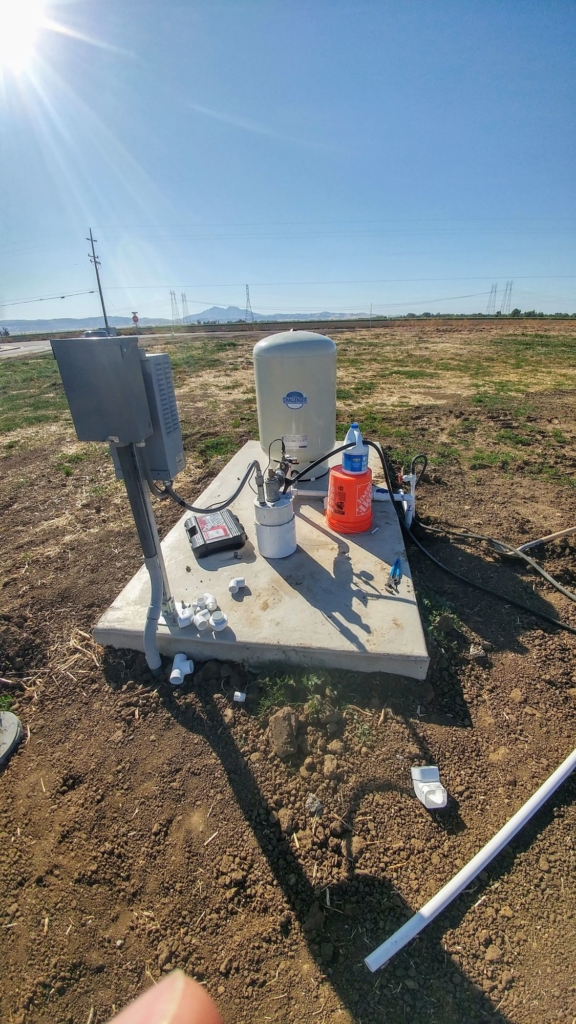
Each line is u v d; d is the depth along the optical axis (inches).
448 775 71.2
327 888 58.7
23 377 561.9
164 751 75.7
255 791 69.3
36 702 87.1
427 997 49.7
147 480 76.3
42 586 121.3
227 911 57.5
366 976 51.4
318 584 100.4
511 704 82.4
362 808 66.7
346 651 83.0
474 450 214.1
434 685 85.4
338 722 77.1
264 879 60.0
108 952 55.0
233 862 61.9
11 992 52.6
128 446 69.7
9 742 78.1
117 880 61.2
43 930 57.1
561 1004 48.6
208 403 337.1
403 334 970.7
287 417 131.7
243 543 114.7
